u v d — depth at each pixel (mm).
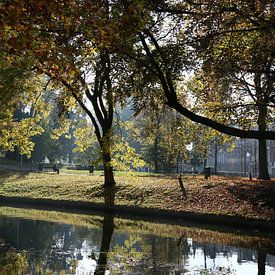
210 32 14508
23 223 21172
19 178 38469
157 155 50562
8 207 28688
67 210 27156
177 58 14539
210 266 12711
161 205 24891
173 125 24781
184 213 23266
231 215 21453
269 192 23031
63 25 9320
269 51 15430
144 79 14562
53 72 9203
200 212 22766
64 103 25172
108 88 16344
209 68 15914
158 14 13984
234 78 20094
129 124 29969
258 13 14133
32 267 12484
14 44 7957
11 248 15172
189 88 23734
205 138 29328
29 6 7879
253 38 15891
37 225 20578
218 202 23422
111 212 26188
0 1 7570
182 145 31875
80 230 19219
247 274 11945
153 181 30141
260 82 18953
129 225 20906
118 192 28266
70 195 30062
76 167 64250
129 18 9805
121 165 27062
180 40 14875
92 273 11797
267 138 15695
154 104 16750
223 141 30516
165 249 15172
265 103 18766
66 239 16969
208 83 20766
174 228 20047
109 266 12656
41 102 23281
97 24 9367
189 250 15062
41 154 63750
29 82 19641
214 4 13617
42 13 8281
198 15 14062
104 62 14062
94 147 62000
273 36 14477
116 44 11383
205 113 23281
